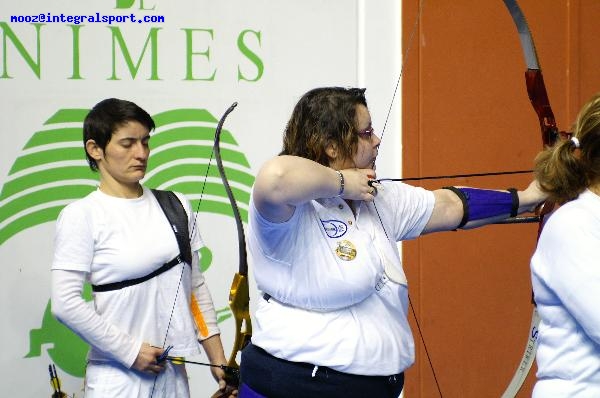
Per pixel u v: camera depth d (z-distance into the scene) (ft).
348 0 31.83
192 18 30.81
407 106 32.32
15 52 29.84
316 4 31.63
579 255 14.92
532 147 33.37
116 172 22.86
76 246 22.06
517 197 19.29
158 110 30.73
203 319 24.06
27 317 29.94
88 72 30.27
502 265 33.22
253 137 31.37
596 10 33.83
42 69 30.01
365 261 17.02
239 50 31.17
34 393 29.91
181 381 23.16
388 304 17.48
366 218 17.75
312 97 17.66
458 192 19.16
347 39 31.94
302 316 17.22
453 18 32.53
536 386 15.97
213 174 31.17
